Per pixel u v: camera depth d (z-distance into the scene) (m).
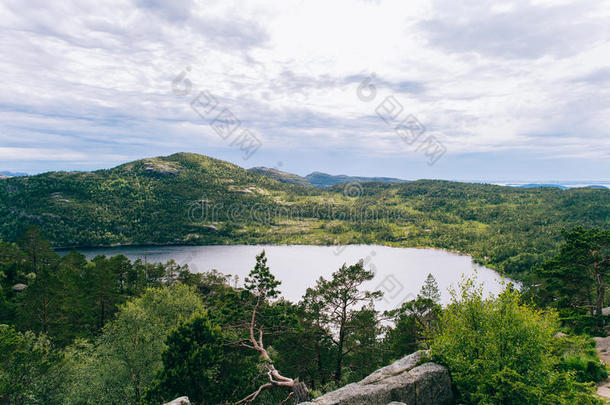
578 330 25.66
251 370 23.17
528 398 9.11
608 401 10.25
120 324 30.36
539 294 39.56
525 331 10.01
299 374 27.20
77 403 26.91
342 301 29.50
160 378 21.53
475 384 10.42
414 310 31.91
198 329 23.19
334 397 10.33
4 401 23.70
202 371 21.48
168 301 38.66
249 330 27.25
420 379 10.83
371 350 29.22
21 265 79.69
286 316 27.39
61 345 42.44
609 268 28.05
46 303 43.69
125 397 27.66
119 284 67.81
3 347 24.05
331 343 29.69
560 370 10.74
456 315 11.51
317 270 199.62
